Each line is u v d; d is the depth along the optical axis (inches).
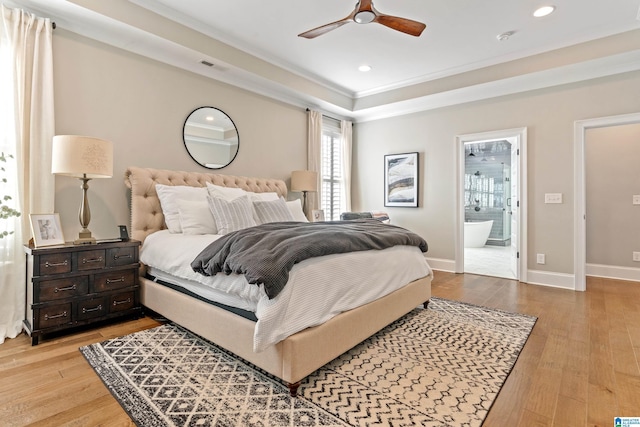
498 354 83.9
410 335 96.6
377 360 80.7
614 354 83.9
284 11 119.2
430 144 197.2
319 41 141.2
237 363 78.0
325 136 218.5
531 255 163.6
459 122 185.9
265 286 62.2
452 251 189.9
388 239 99.9
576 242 151.6
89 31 111.7
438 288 153.3
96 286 98.3
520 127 165.5
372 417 58.6
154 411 59.5
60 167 91.4
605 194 177.2
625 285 159.2
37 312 87.1
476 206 336.2
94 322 98.7
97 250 98.4
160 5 115.6
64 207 107.3
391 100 194.9
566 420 57.9
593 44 133.6
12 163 95.0
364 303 84.7
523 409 61.1
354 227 106.6
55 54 104.7
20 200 95.0
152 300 105.7
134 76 123.5
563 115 153.9
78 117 109.7
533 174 162.2
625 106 139.5
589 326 104.0
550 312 118.1
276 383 69.4
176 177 131.0
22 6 98.1
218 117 151.6
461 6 114.3
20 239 95.3
